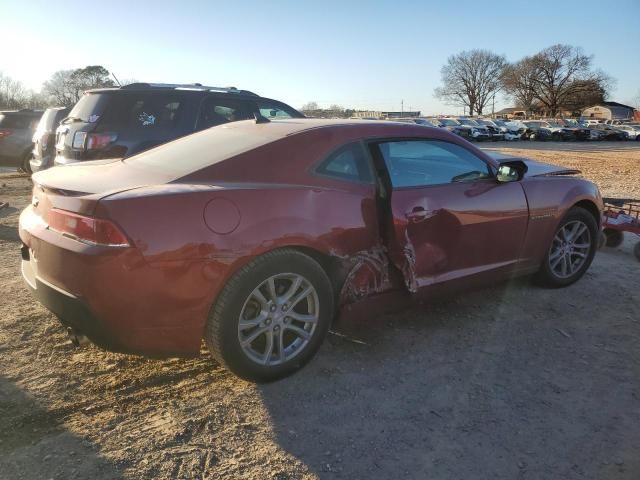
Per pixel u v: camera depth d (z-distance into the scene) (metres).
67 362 3.47
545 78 98.81
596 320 4.30
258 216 3.02
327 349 3.74
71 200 2.87
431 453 2.72
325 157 3.41
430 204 3.73
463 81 107.19
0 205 8.26
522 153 26.94
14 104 73.75
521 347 3.83
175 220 2.81
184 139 3.97
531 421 2.99
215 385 3.27
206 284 2.88
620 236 6.32
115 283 2.71
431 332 4.04
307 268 3.20
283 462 2.63
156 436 2.78
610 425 2.97
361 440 2.81
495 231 4.15
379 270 3.58
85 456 2.61
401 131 3.81
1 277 4.97
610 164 20.09
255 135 3.54
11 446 2.65
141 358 3.55
